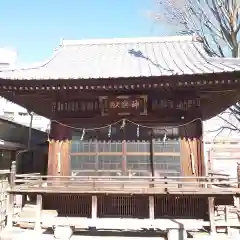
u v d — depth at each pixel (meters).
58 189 9.62
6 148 16.20
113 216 10.18
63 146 11.02
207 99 11.84
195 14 19.06
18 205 12.58
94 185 9.53
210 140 23.38
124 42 15.38
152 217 9.28
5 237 8.92
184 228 8.90
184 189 9.42
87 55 13.94
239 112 19.66
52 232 9.48
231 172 22.69
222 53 18.47
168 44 14.93
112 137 10.95
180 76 9.28
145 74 9.78
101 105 10.94
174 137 10.78
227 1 17.30
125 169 10.70
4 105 29.98
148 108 10.93
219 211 11.82
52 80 9.62
